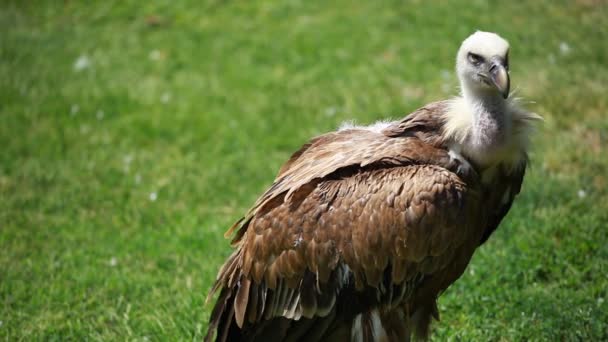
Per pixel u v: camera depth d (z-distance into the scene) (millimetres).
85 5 23297
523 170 8188
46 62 19938
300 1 22234
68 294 10922
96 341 9781
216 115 17000
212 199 13898
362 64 18625
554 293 9984
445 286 8039
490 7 20719
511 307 9812
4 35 21547
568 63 17594
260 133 16141
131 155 15531
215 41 20609
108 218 13367
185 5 22734
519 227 11492
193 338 9656
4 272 11539
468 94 7828
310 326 7906
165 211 13484
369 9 21312
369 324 7816
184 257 11797
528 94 16141
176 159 15406
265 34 20688
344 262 7641
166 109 17406
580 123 15016
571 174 13133
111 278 11242
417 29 19953
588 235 11047
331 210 7648
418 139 7949
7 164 15383
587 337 9016
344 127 9031
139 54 20234
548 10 20328
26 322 10328
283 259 7754
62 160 15555
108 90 18344
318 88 17781
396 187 7500
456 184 7492
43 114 17328
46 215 13516
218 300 8242
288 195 7766
